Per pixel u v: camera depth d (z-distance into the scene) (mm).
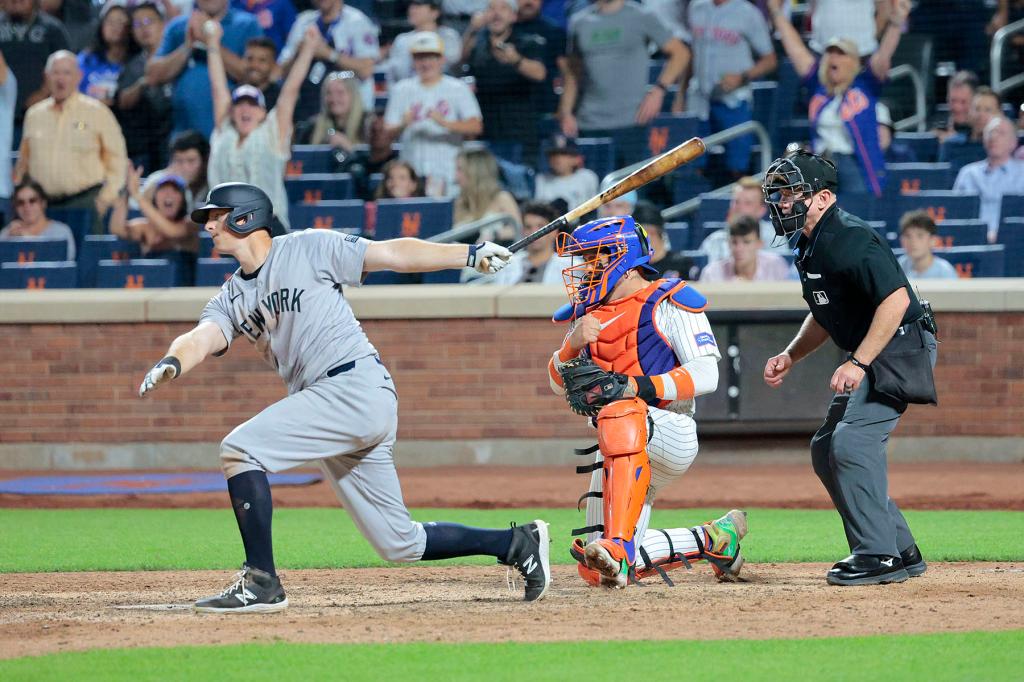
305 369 18188
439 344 41156
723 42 48000
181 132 49562
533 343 40844
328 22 50938
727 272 42281
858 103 46062
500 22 49406
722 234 43969
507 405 40969
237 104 47188
